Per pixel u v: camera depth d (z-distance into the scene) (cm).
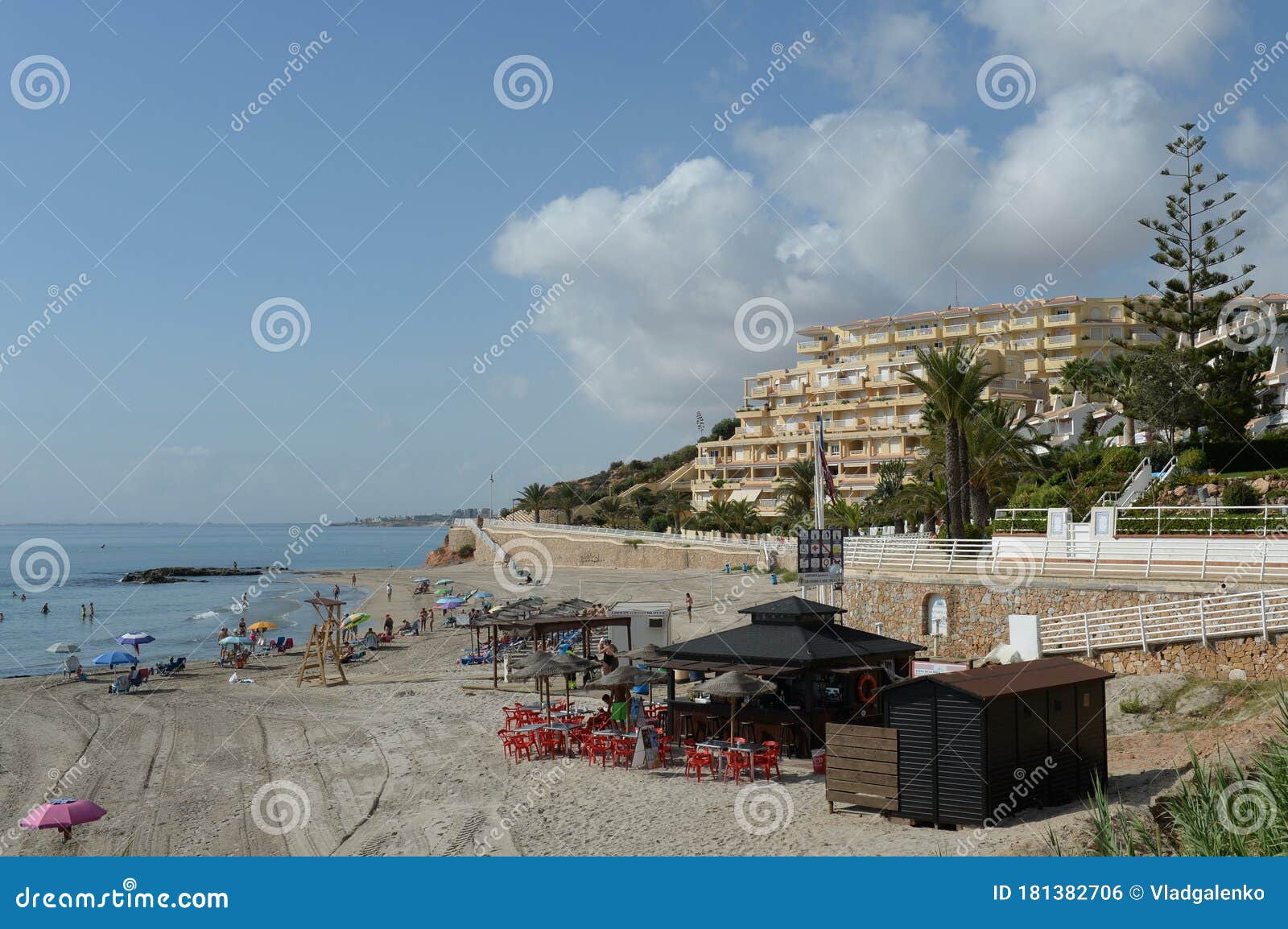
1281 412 6116
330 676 4266
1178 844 1243
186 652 5816
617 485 16850
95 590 11231
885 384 11019
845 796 1647
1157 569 2948
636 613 3766
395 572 13862
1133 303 5497
